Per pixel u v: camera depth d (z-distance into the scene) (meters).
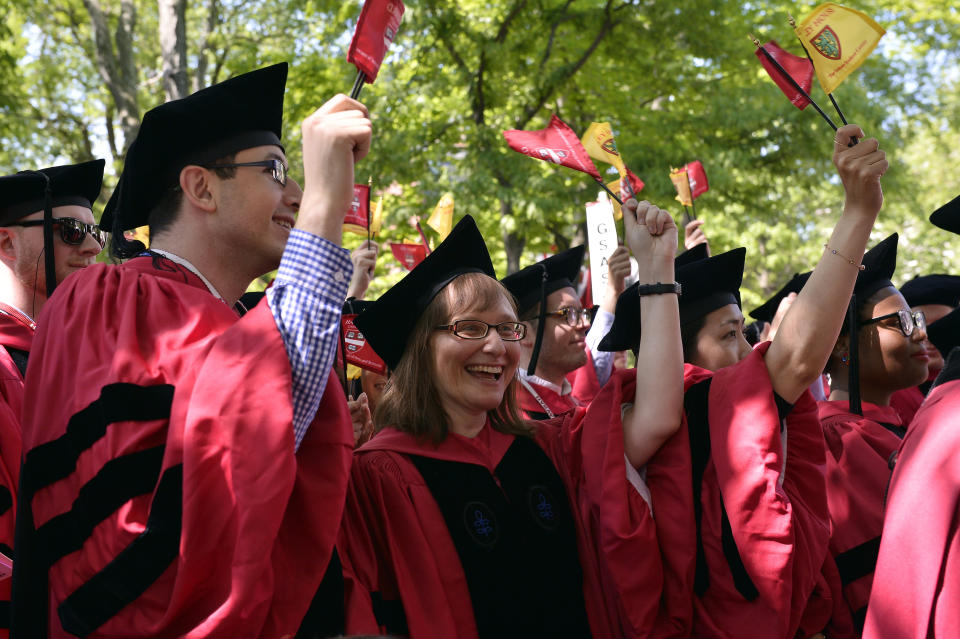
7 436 3.02
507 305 2.92
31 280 3.70
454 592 2.61
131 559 1.84
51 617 2.00
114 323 2.03
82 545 1.92
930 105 16.16
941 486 2.37
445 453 2.81
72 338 2.04
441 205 4.81
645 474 2.97
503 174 12.24
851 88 13.51
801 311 2.75
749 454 2.71
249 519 1.81
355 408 3.02
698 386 3.00
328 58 13.20
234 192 2.18
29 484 2.02
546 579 2.73
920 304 4.92
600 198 5.04
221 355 1.92
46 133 19.67
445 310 2.87
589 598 2.81
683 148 12.64
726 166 12.66
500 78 12.66
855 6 14.85
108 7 18.42
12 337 3.45
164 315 2.03
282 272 2.01
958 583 2.29
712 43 12.80
